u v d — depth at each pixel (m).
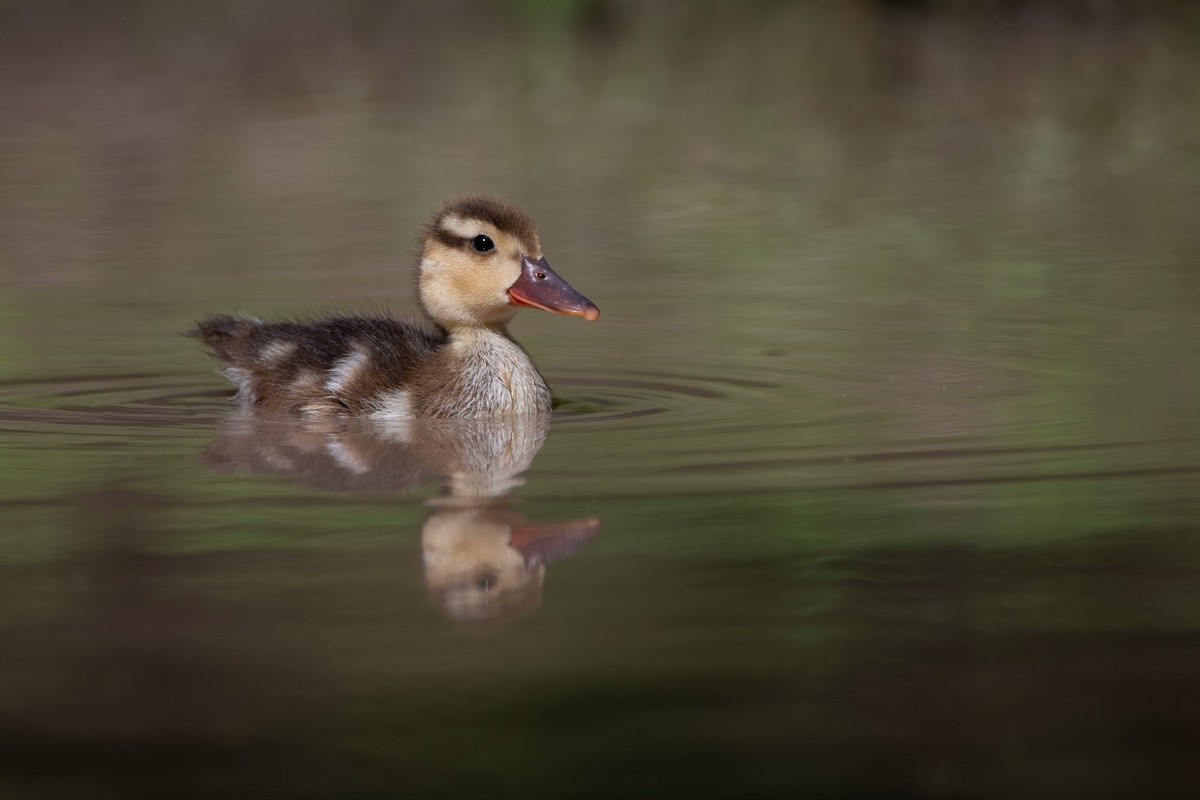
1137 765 6.43
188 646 7.74
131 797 6.20
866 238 22.09
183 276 20.12
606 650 7.65
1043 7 48.31
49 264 20.95
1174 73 37.19
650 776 6.34
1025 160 28.12
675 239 22.20
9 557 9.23
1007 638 7.79
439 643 7.75
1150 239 21.48
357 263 20.80
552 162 28.55
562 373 15.35
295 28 49.91
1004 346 15.77
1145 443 11.78
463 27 49.97
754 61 41.69
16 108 35.03
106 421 13.45
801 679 7.30
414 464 11.77
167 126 32.59
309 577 8.79
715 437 12.45
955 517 9.91
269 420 13.65
